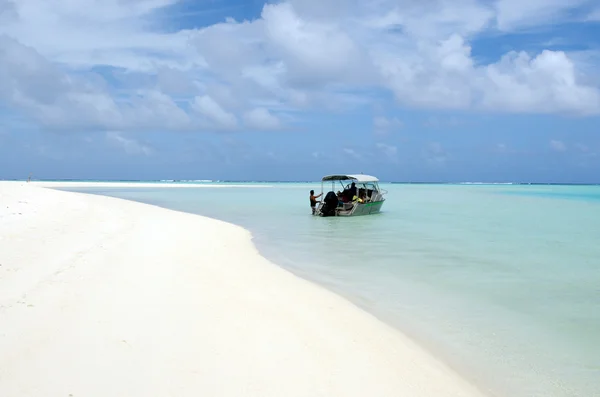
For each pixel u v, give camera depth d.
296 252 14.09
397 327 7.15
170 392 4.31
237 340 5.77
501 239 17.25
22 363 4.65
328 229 20.16
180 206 33.91
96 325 5.79
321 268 11.69
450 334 6.95
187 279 8.73
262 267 11.09
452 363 5.87
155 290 7.64
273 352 5.52
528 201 44.78
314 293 8.82
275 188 86.56
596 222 23.47
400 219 25.05
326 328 6.69
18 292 6.87
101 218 17.84
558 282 10.35
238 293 8.16
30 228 13.45
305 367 5.19
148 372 4.67
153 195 51.66
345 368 5.30
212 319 6.46
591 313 8.06
